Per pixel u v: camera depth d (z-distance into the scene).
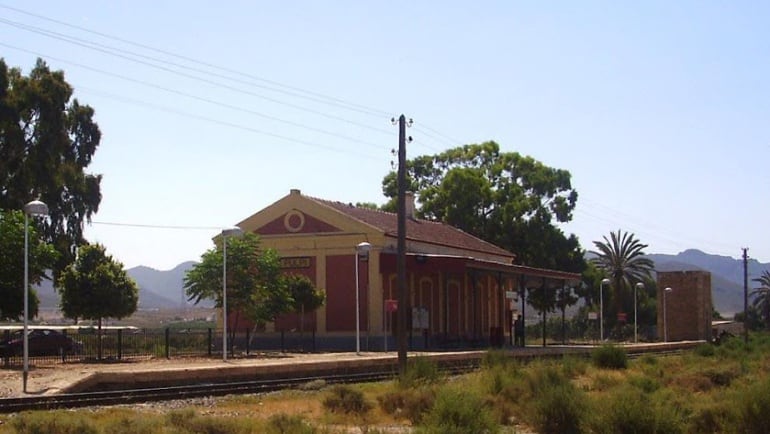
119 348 36.44
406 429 17.81
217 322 50.00
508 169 78.31
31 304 35.28
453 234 62.56
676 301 78.19
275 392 26.31
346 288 49.66
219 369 28.77
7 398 21.45
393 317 50.16
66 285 36.38
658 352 57.09
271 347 50.25
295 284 46.94
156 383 26.97
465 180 73.81
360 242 49.53
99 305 36.06
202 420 16.67
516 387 22.55
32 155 53.44
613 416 15.73
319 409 21.45
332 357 39.22
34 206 25.23
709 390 25.12
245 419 17.77
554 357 42.41
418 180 83.06
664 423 15.65
